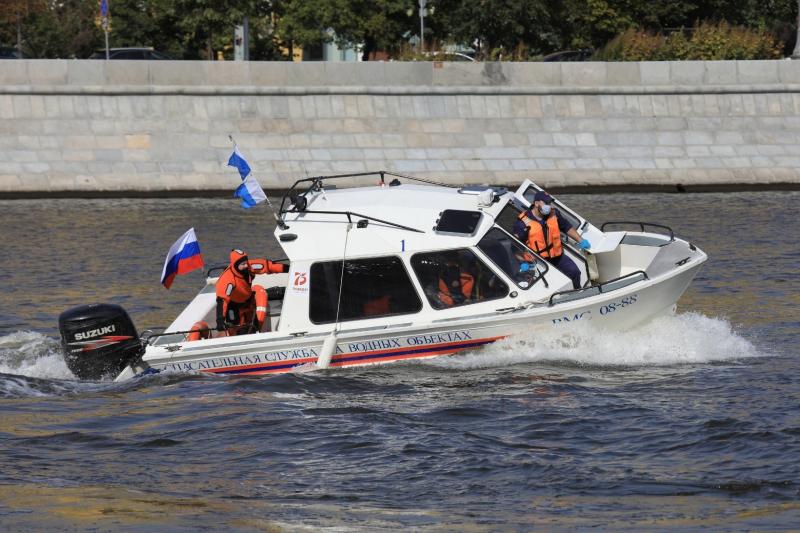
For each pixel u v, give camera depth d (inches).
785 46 4756.4
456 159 3430.1
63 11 5172.2
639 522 925.2
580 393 1284.4
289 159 3373.5
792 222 2684.5
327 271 1360.7
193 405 1258.6
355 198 1432.1
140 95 3400.6
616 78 3592.5
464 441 1138.0
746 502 971.3
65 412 1250.0
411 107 3494.1
